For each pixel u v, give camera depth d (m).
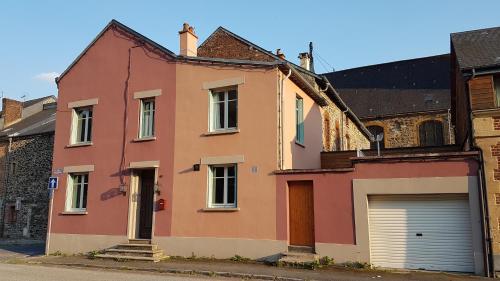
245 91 14.54
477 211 11.29
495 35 14.51
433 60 40.25
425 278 10.69
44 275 11.30
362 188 12.44
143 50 16.84
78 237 16.58
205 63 15.41
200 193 14.57
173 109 15.71
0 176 26.62
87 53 18.22
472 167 11.51
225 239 13.84
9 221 25.50
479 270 11.08
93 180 16.83
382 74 41.72
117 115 16.89
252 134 14.12
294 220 13.21
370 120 38.19
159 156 15.61
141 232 15.78
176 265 12.84
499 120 11.60
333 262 12.33
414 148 18.47
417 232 12.02
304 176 13.14
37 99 35.16
